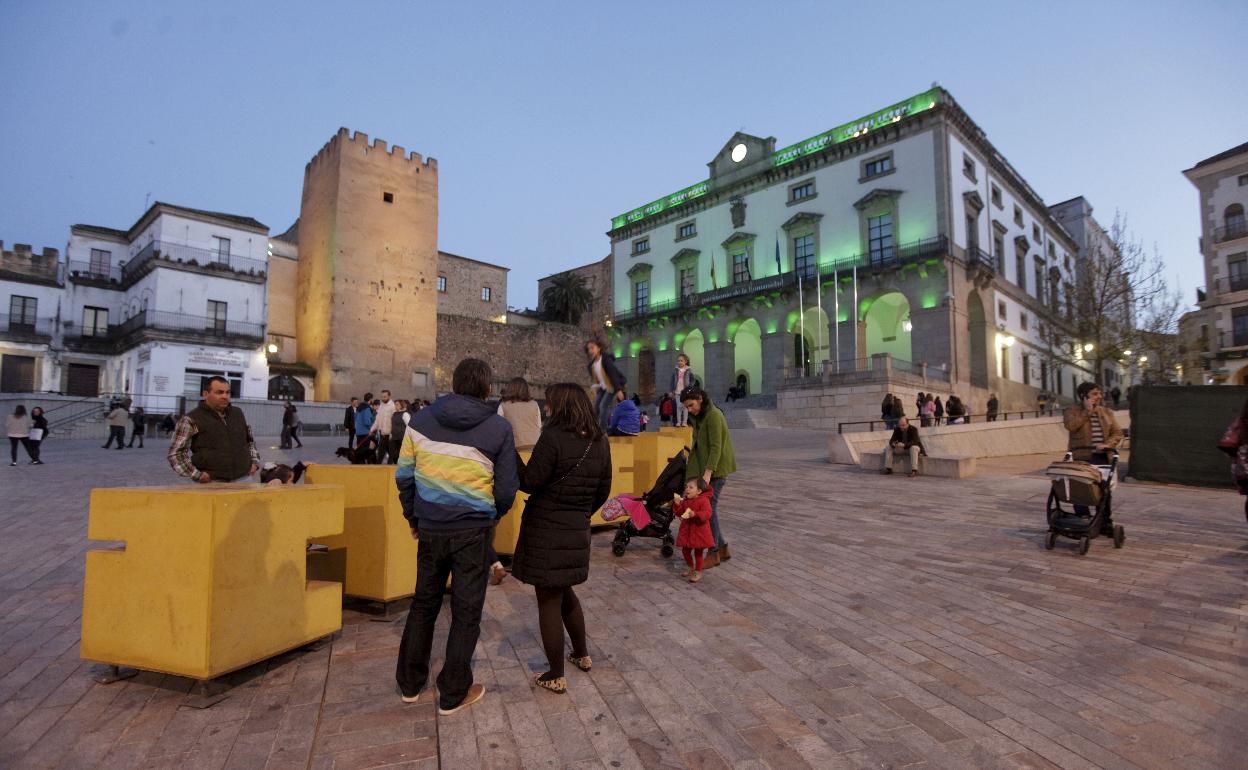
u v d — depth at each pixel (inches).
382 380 1696.6
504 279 2432.3
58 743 111.7
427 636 129.6
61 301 1520.7
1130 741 118.0
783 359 1574.8
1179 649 162.4
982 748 115.0
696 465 243.6
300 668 146.8
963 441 714.8
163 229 1448.1
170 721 120.7
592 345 365.7
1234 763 110.7
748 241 1706.4
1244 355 1453.0
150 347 1374.3
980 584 222.2
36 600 188.7
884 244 1444.4
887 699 134.4
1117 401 1359.5
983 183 1535.4
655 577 233.3
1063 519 267.3
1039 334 1763.0
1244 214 1476.4
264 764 106.3
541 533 135.1
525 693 135.9
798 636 171.5
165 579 131.1
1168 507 364.2
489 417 132.3
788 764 109.0
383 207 1749.5
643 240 1999.3
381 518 183.0
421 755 110.4
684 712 127.9
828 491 441.4
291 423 856.9
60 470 539.2
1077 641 168.4
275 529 143.6
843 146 1519.4
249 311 1531.7
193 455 186.2
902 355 1566.2
